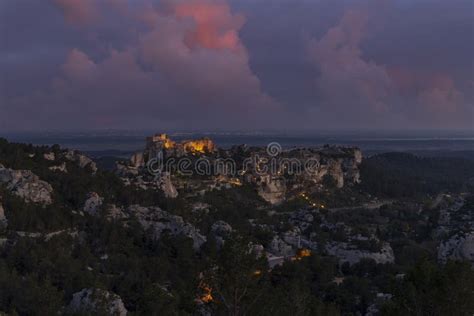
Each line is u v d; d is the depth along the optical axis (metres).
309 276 136.88
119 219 150.88
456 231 162.75
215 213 197.75
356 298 122.75
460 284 60.56
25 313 86.62
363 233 183.62
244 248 63.00
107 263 122.56
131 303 105.50
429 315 62.50
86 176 174.12
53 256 111.81
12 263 104.62
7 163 154.88
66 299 98.81
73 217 138.25
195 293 67.50
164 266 125.50
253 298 63.00
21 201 131.62
